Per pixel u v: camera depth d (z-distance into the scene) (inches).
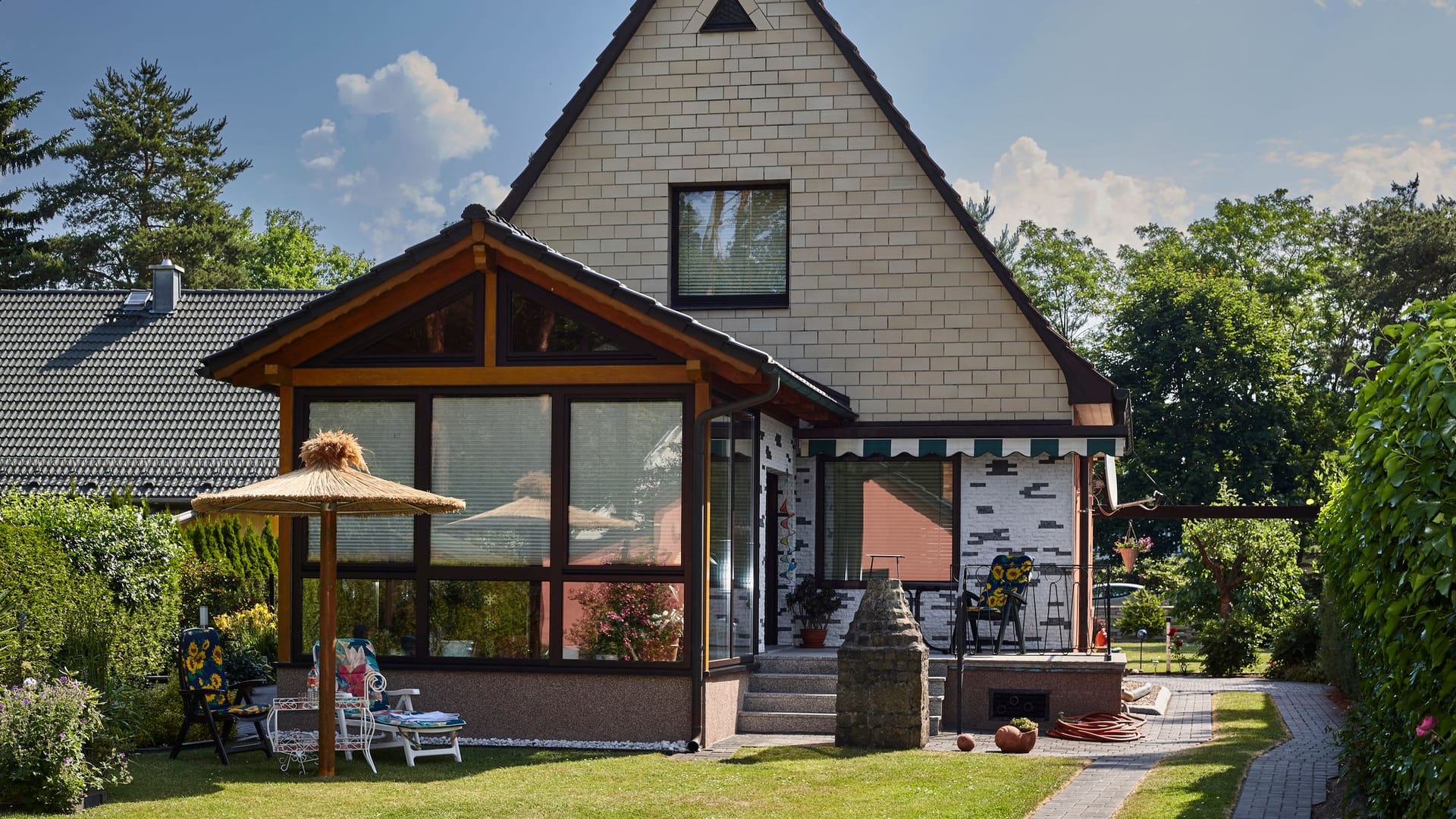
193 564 1078.4
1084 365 842.2
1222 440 2178.9
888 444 845.2
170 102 2691.9
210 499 540.4
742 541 740.0
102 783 494.3
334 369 685.3
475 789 534.9
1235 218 2672.2
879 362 864.9
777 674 754.8
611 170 895.7
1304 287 2541.8
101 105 2662.4
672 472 659.4
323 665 569.3
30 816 459.8
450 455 677.9
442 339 679.1
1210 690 1020.5
